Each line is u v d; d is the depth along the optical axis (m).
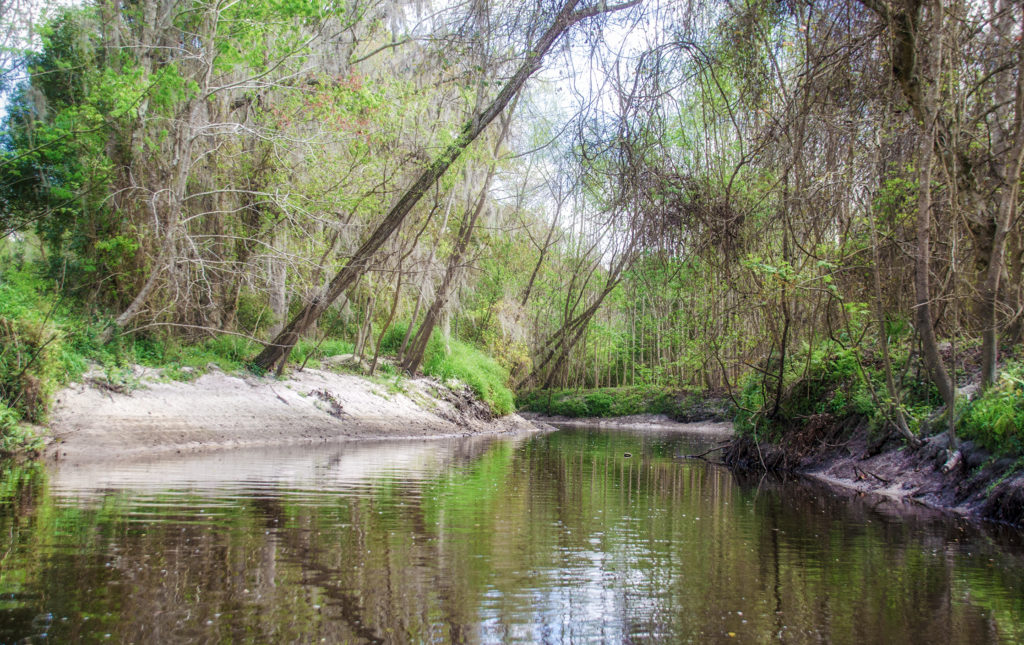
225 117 15.80
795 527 6.69
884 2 8.06
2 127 13.97
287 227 16.05
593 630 3.66
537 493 8.38
